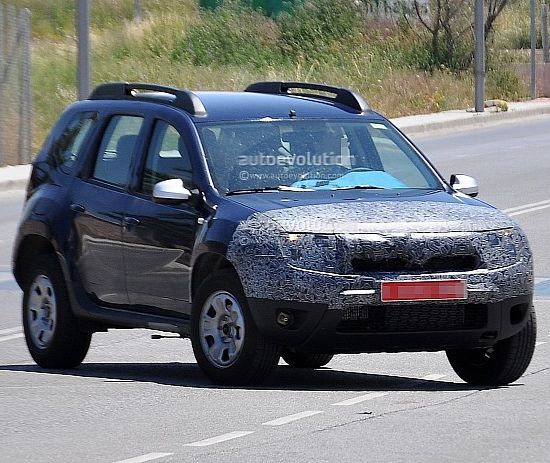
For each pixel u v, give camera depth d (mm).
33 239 30016
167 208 26562
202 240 25344
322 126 27438
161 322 26656
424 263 24281
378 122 28078
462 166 71500
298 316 24125
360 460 19000
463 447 19750
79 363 29125
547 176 66812
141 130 27938
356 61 108188
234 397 24078
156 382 26188
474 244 24516
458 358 26281
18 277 30547
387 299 23953
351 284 23922
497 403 23375
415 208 24984
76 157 29391
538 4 143375
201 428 21359
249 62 107000
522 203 56656
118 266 27672
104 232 27906
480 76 101438
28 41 72188
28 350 30609
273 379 26750
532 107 107312
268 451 19656
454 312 24375
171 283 26469
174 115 27406
